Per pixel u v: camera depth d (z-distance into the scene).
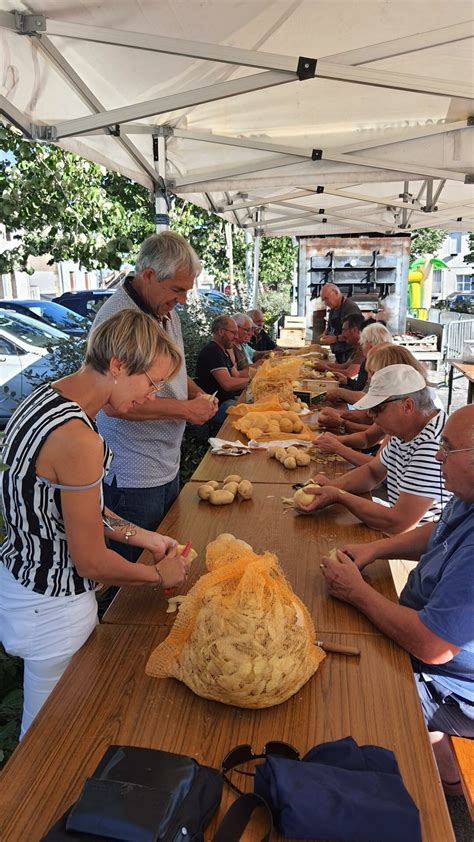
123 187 10.02
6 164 5.39
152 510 2.93
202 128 4.98
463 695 2.00
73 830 1.01
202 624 1.45
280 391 4.70
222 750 1.33
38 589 1.67
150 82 3.69
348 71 3.24
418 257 28.41
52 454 1.53
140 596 1.96
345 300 8.46
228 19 2.94
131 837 0.99
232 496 2.75
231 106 4.38
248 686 1.38
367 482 2.96
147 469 2.86
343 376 6.22
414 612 1.78
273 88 3.96
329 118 4.68
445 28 3.07
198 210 12.57
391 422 2.67
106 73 3.49
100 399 1.69
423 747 1.35
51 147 5.58
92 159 4.43
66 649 1.73
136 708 1.46
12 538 1.69
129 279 2.78
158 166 5.20
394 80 3.29
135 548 2.85
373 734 1.39
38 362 7.72
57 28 2.77
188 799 1.08
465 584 1.73
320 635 1.77
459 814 2.43
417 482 2.50
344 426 4.16
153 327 1.71
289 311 20.47
